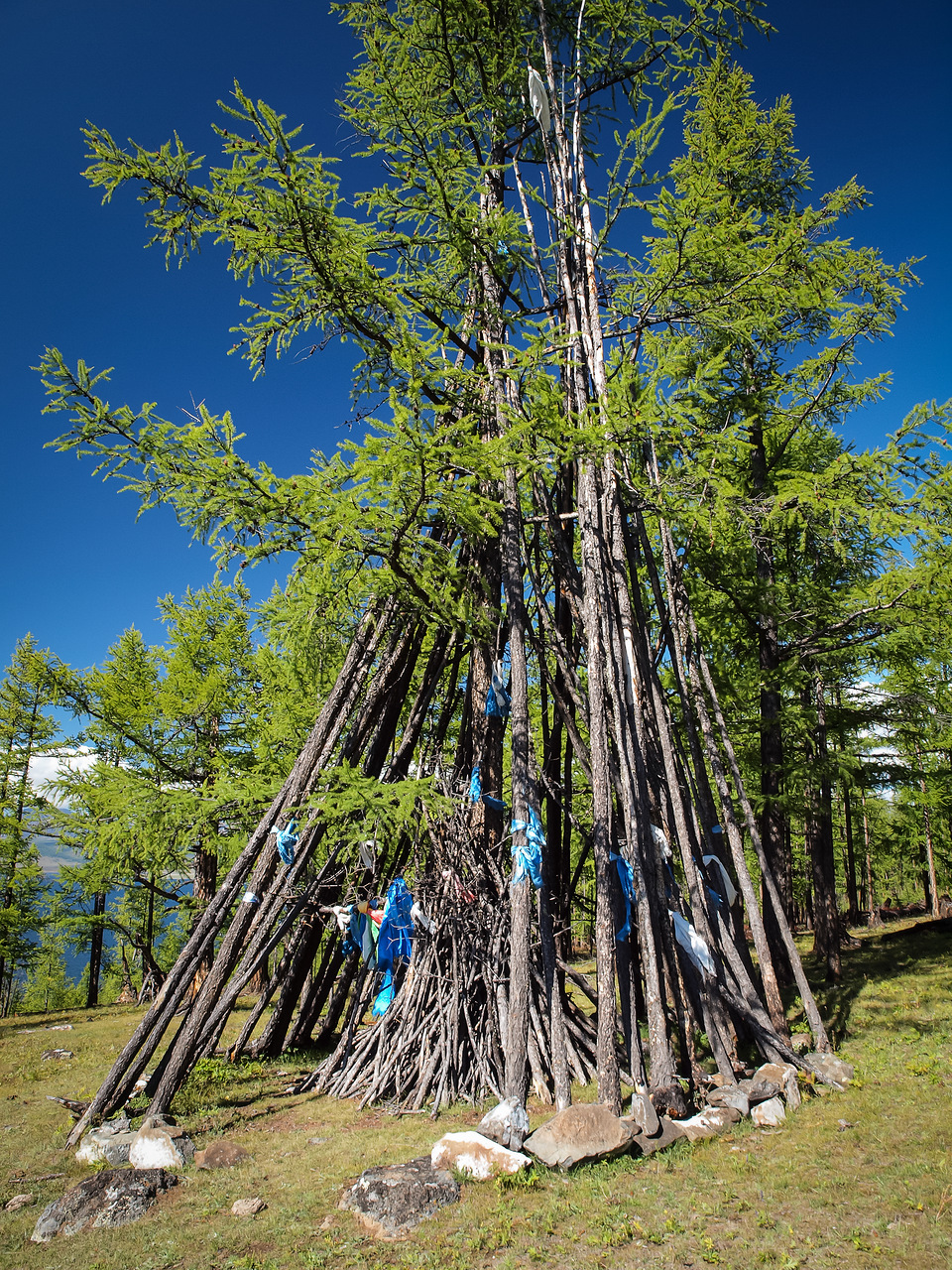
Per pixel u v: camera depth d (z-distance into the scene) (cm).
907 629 906
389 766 937
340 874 895
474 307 838
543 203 810
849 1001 1020
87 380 675
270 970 1664
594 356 815
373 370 880
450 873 827
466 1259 387
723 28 857
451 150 761
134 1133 596
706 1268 363
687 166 839
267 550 745
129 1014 1738
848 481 830
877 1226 386
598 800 645
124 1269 395
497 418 864
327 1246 411
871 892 2286
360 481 582
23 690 2256
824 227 891
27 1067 1027
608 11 859
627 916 757
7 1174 555
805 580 1130
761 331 1051
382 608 886
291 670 1376
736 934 907
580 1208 439
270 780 965
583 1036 783
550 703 1102
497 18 863
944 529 764
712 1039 692
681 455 843
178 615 1733
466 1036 742
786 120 1101
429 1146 564
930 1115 546
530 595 980
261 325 809
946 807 1600
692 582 1080
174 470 728
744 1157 505
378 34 762
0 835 2120
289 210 654
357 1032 870
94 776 1556
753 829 854
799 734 1140
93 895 1836
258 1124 659
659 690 825
